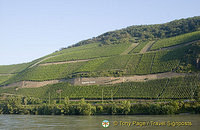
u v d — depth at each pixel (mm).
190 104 125625
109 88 180250
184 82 156750
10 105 182875
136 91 164250
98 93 178125
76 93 188375
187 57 189000
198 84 148625
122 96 162500
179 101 132125
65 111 153875
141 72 194875
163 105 128125
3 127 96938
